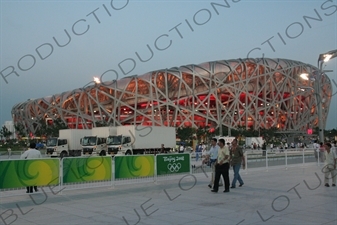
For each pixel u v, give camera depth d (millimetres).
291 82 101375
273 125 99562
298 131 103562
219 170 13312
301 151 27312
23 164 11680
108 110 90688
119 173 14445
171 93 89750
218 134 82062
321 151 26547
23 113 106438
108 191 13680
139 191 13719
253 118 96312
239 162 14734
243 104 95062
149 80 87812
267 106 98312
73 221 8664
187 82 89500
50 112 97438
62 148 40938
